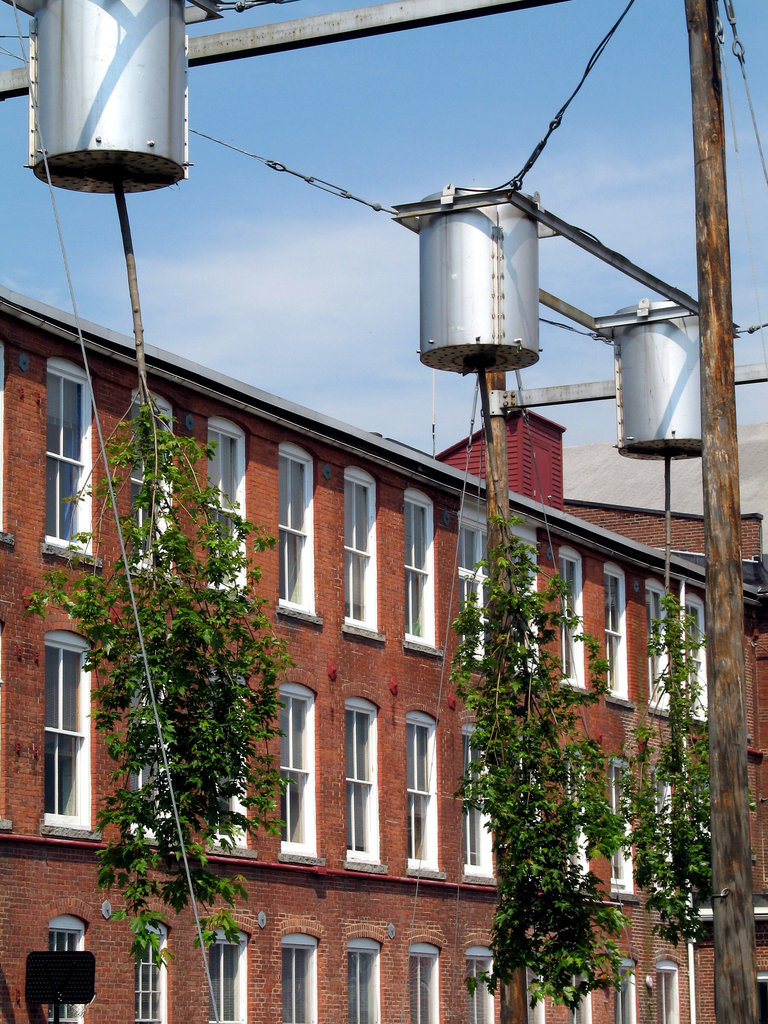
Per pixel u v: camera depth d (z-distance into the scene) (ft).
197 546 100.42
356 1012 112.06
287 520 112.27
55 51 59.72
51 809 90.79
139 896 66.39
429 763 122.83
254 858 104.12
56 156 59.31
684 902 112.47
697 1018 148.66
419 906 118.62
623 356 103.76
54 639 92.12
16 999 86.17
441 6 62.75
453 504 129.08
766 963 146.82
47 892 89.04
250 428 108.37
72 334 94.48
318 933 108.78
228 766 66.03
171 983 96.07
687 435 102.58
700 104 65.00
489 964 124.88
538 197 83.76
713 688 62.03
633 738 147.23
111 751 66.49
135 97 59.11
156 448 65.16
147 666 60.90
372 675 117.50
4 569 89.25
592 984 86.53
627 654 148.97
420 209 82.99
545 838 86.33
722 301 64.18
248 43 65.21
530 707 88.84
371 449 119.55
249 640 67.92
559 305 101.50
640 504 217.15
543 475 168.55
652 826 112.98
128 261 61.57
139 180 61.41
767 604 168.04
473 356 84.07
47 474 93.30
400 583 121.80
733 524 63.10
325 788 111.45
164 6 60.18
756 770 164.76
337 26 63.72
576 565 144.66
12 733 88.48
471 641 89.25
